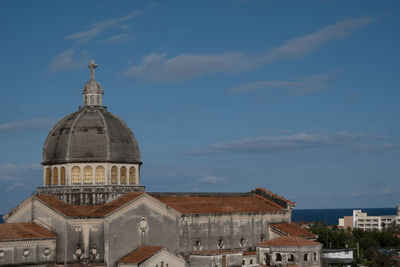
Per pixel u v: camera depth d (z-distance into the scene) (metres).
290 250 96.94
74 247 85.38
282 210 114.75
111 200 93.38
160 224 93.69
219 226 102.62
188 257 96.25
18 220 93.00
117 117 101.19
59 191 93.12
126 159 96.44
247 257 101.38
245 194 121.12
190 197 108.06
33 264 82.81
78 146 94.12
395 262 146.50
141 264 84.69
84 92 103.00
